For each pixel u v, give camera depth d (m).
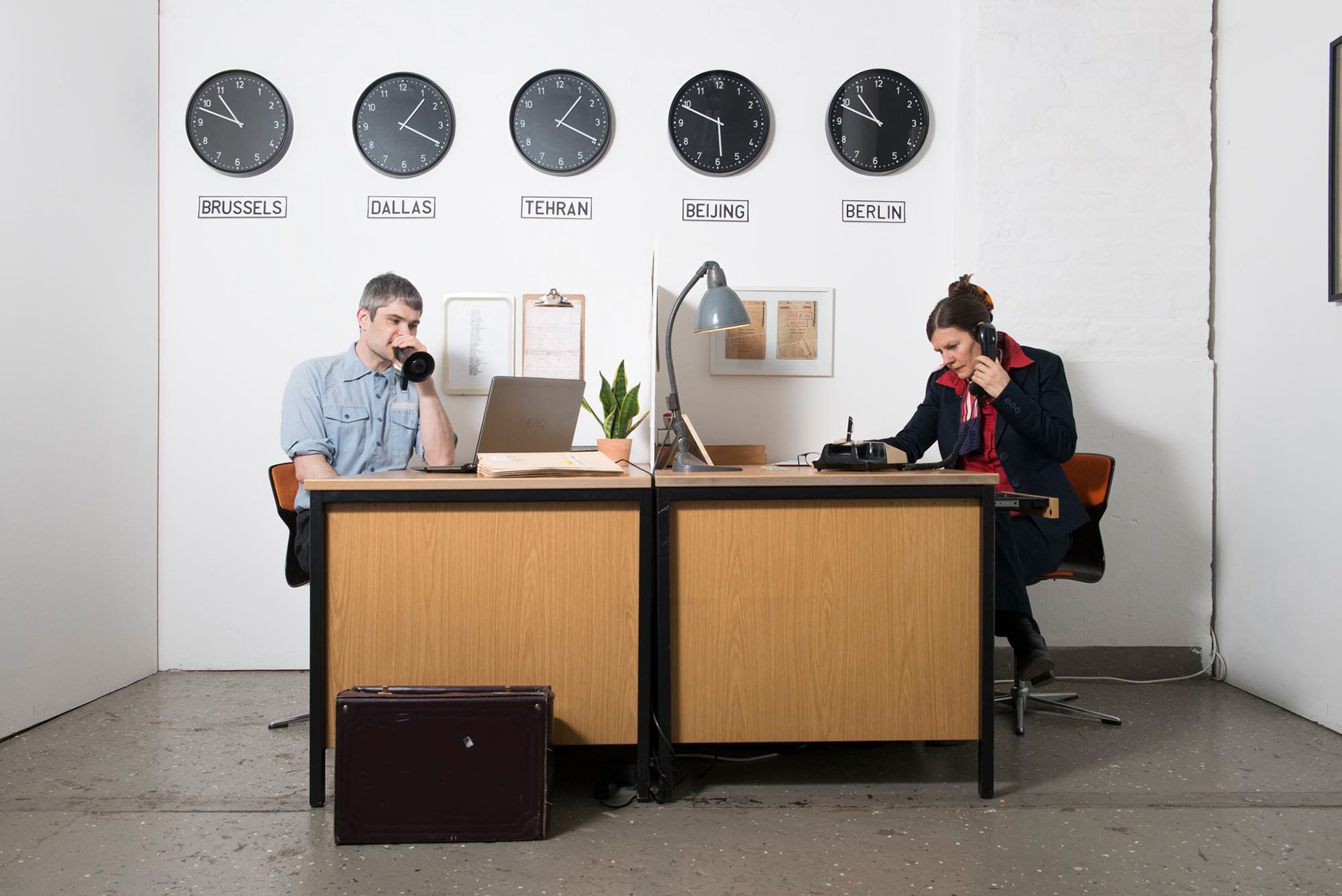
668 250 3.21
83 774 2.15
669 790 1.98
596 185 3.21
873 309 3.24
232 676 3.07
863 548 1.99
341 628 1.93
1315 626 2.61
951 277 3.24
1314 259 2.64
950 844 1.77
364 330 2.79
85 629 2.73
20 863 1.68
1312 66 2.66
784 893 1.58
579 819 1.90
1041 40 3.15
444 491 1.92
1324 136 2.60
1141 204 3.16
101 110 2.81
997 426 2.55
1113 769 2.20
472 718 1.78
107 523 2.84
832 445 2.19
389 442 2.80
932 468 2.21
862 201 3.24
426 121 3.16
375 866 1.68
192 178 3.14
